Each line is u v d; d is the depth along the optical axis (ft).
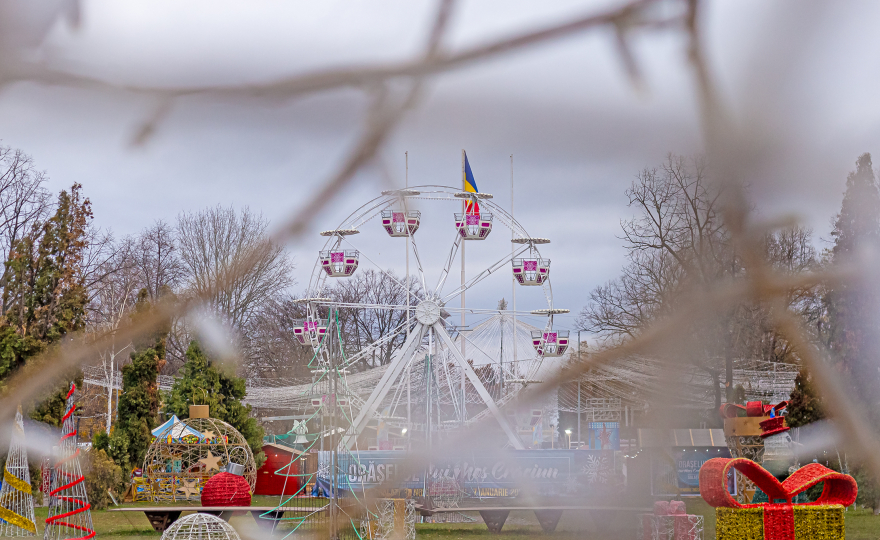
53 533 66.95
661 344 3.72
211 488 82.02
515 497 84.38
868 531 73.46
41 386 3.41
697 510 82.53
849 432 4.16
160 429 114.93
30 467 78.69
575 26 2.61
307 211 2.77
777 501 57.57
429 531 79.66
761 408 87.40
